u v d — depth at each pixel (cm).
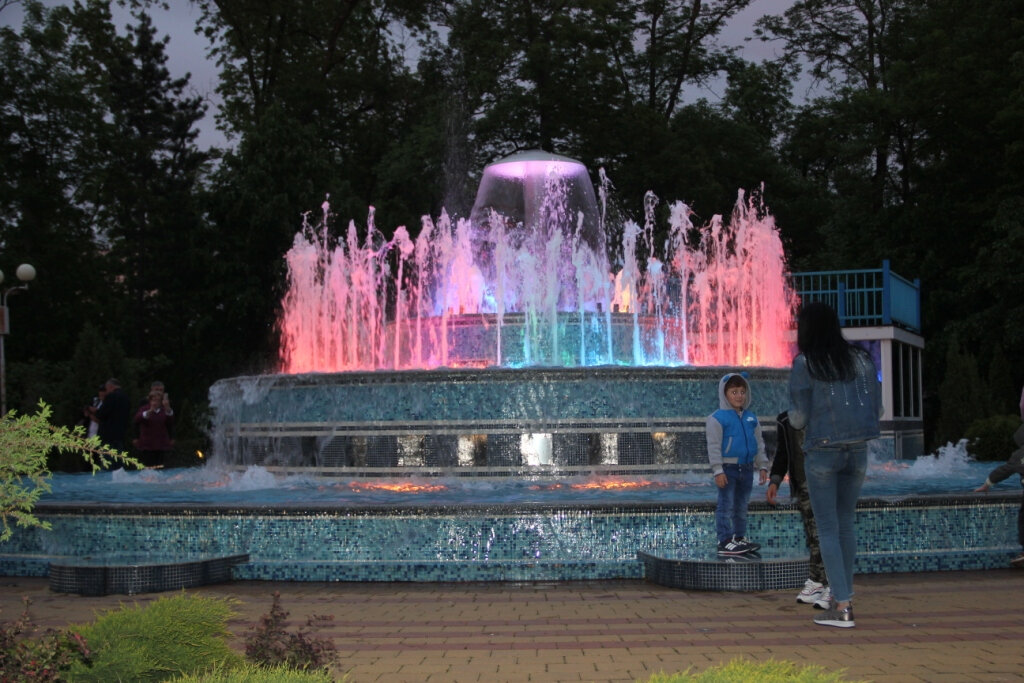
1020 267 2839
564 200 2012
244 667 405
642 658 569
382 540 880
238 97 4169
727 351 2558
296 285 3012
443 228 2773
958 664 544
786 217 3822
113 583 811
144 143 3744
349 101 4053
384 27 4122
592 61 3491
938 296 3130
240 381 1419
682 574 807
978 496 919
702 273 2955
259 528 893
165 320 3828
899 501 900
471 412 1270
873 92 3350
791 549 899
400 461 1282
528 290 1989
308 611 727
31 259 3331
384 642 617
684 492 1120
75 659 402
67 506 938
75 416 2202
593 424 1262
